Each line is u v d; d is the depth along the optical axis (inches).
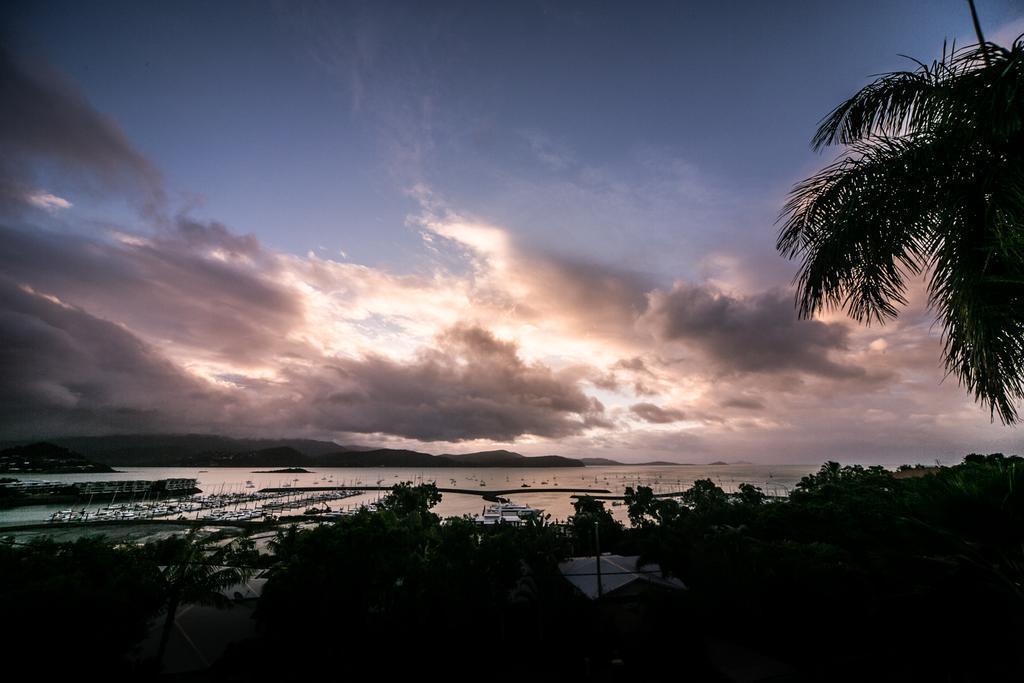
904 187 285.3
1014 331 243.3
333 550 1033.5
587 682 830.5
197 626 970.1
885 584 692.1
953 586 410.9
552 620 1025.5
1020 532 241.3
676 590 1075.9
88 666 737.6
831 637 773.9
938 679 458.9
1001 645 391.9
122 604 793.6
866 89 318.0
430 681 877.2
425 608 975.6
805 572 845.8
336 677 884.0
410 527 1427.2
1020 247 224.7
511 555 1125.1
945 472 281.7
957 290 259.9
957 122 243.1
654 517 3142.2
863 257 298.5
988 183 248.1
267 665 898.1
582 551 2082.9
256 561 1268.5
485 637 1029.8
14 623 695.1
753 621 883.4
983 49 251.8
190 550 944.9
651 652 857.5
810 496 1962.4
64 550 926.4
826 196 329.1
